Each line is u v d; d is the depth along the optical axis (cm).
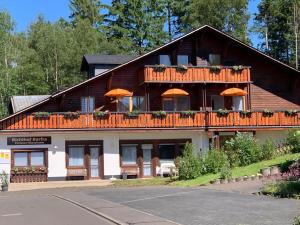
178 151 4062
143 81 4041
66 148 3859
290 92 4494
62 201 2191
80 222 1543
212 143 4016
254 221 1434
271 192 2028
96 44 7019
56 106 3978
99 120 3891
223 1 6650
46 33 6931
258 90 4431
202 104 4194
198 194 2183
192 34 4272
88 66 4638
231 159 3086
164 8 7712
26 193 2886
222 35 4306
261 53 4375
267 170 2641
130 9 7531
